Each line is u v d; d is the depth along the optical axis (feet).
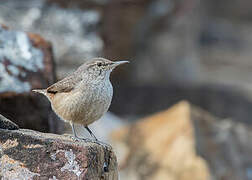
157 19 69.87
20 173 22.61
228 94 71.36
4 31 36.63
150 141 45.60
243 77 87.40
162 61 74.33
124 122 59.16
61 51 54.13
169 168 42.04
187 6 75.00
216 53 103.30
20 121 33.78
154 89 70.08
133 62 70.03
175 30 75.36
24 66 35.17
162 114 48.16
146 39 70.79
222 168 41.83
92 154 22.94
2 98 32.94
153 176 42.42
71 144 22.94
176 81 74.95
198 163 40.52
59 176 22.47
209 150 43.24
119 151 46.09
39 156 22.88
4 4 55.47
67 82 26.94
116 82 69.56
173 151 42.91
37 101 34.50
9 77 34.09
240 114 67.21
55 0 56.59
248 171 42.96
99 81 26.55
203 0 91.25
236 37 112.16
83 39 55.67
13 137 23.35
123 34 64.95
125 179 43.70
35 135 23.66
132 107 67.56
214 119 47.83
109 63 26.94
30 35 37.29
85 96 26.25
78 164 22.61
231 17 123.24
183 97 69.26
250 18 126.21
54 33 55.26
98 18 57.36
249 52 106.42
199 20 83.71
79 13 57.26
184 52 76.74
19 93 33.50
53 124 36.17
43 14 55.67
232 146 44.52
